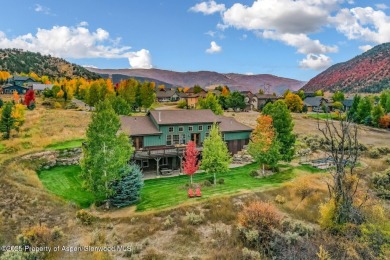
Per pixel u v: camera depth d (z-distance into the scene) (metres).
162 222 24.09
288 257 17.56
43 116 60.50
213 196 28.55
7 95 100.38
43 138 44.12
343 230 20.42
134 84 85.31
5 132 45.97
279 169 39.44
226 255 18.81
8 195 27.09
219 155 32.34
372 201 27.08
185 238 21.62
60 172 35.69
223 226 23.44
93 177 27.02
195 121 41.06
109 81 102.38
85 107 86.94
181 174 36.81
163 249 20.30
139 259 19.03
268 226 21.09
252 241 20.39
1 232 21.38
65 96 93.50
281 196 29.11
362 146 52.94
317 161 43.53
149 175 36.41
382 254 18.31
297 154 47.38
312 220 24.80
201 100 66.06
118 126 28.41
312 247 18.64
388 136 66.69
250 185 32.59
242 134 44.91
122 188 27.48
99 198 27.44
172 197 28.91
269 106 41.88
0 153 37.31
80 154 40.03
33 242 19.84
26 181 30.78
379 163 44.84
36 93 109.06
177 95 124.94
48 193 29.16
